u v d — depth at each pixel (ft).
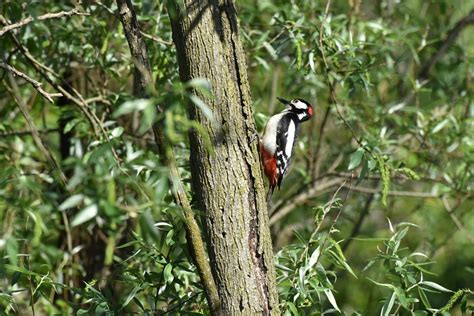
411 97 49.52
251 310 24.54
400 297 26.73
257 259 24.79
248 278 24.63
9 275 31.89
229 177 24.63
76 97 39.40
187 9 24.76
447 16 51.44
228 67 24.79
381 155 34.58
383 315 26.86
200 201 24.94
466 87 49.01
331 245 28.02
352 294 51.96
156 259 28.07
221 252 24.66
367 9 50.65
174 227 27.32
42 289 27.07
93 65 38.96
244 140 24.85
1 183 26.84
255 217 24.84
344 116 45.55
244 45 41.50
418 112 44.42
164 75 37.45
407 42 44.09
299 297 27.86
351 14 44.55
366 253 54.75
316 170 49.01
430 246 49.75
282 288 28.30
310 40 39.73
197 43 24.67
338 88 48.78
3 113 42.14
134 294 27.25
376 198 50.78
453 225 54.90
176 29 25.05
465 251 57.26
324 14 37.52
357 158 33.14
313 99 49.39
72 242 42.83
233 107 24.72
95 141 36.04
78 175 18.48
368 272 51.08
